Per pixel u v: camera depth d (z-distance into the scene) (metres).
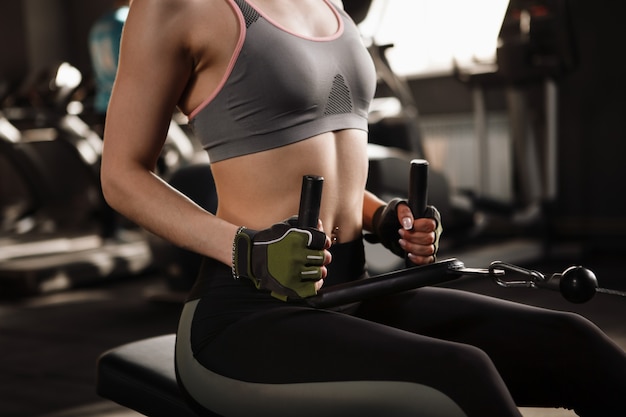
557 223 5.32
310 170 1.19
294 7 1.23
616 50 5.06
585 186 5.24
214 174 1.23
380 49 4.11
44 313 3.93
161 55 1.15
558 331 1.16
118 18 4.41
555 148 4.78
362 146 1.27
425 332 1.24
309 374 1.03
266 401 1.06
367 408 0.99
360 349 1.02
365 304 1.28
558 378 1.17
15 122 5.88
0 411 2.37
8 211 7.53
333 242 1.23
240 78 1.15
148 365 1.31
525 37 4.41
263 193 1.18
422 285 1.12
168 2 1.16
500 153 5.57
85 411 2.35
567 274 1.03
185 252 3.60
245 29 1.15
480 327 1.20
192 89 1.20
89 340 3.30
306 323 1.07
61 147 7.74
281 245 1.03
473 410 0.93
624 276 4.16
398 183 3.54
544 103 5.21
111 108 1.18
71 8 7.94
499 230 5.38
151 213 1.14
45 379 2.72
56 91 6.01
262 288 1.07
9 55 8.00
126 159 1.16
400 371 0.98
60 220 7.15
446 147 5.77
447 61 5.71
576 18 5.16
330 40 1.22
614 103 5.10
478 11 5.49
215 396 1.11
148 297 4.05
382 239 1.31
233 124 1.17
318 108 1.19
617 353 1.15
